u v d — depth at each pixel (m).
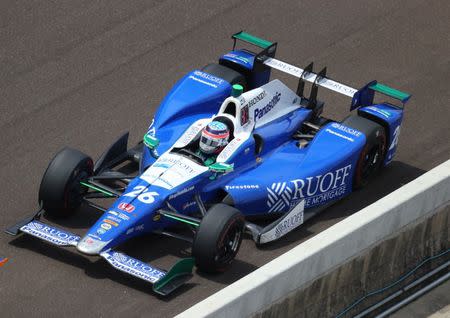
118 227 48.62
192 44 72.00
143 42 71.75
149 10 75.06
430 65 71.31
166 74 68.69
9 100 64.50
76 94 65.81
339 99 67.06
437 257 52.91
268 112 56.84
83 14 74.00
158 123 57.28
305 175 54.41
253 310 43.69
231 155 52.81
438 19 76.31
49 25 72.50
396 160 61.38
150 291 48.56
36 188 56.62
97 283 48.88
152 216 49.84
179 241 52.09
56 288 48.47
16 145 60.31
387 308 50.03
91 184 52.09
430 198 50.88
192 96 59.09
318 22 75.19
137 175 56.72
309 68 60.66
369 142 56.97
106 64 69.12
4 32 71.31
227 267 50.03
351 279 48.41
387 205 48.94
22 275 49.16
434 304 50.66
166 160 52.38
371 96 60.12
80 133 62.00
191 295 48.44
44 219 53.03
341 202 56.97
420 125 64.94
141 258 50.62
